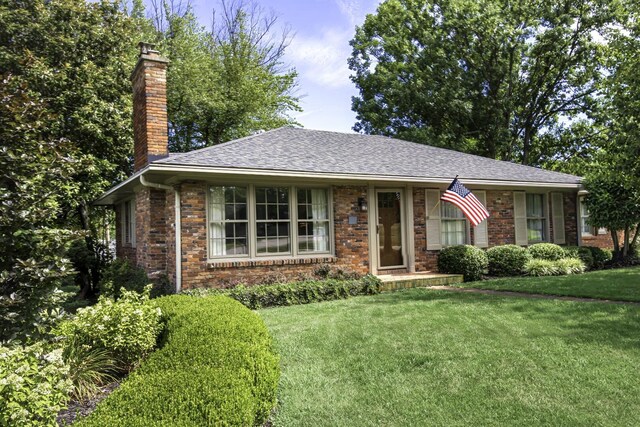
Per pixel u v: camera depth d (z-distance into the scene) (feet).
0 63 40.04
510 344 17.11
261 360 11.64
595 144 73.36
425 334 18.90
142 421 7.57
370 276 33.53
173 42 73.77
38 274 12.35
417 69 84.43
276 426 11.77
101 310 15.25
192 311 16.03
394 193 38.68
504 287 30.40
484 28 76.07
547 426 11.37
